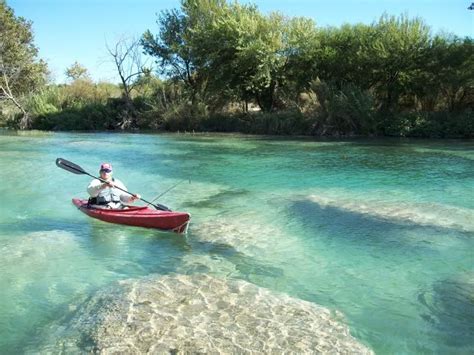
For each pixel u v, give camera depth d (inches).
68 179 584.1
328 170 644.1
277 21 1333.7
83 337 208.4
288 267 297.1
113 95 1743.4
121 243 340.5
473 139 1072.8
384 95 1283.2
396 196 479.8
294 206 440.5
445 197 475.5
